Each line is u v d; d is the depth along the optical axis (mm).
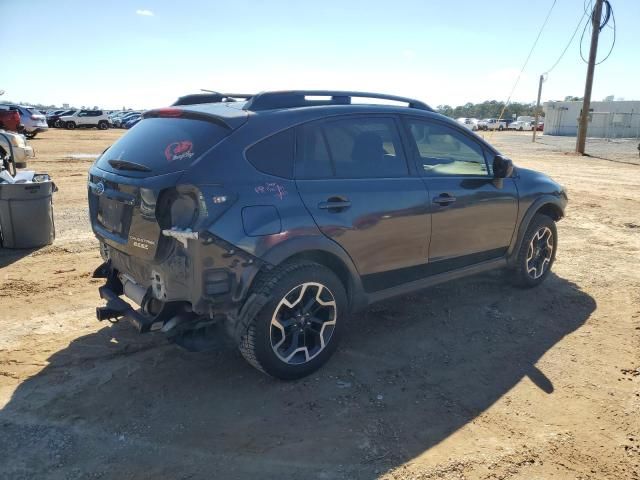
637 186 13820
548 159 22625
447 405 3428
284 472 2779
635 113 51312
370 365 3936
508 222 5051
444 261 4543
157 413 3277
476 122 63281
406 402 3453
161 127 3660
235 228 3186
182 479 2717
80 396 3441
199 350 3320
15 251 6613
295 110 3707
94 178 3816
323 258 3785
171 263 3223
